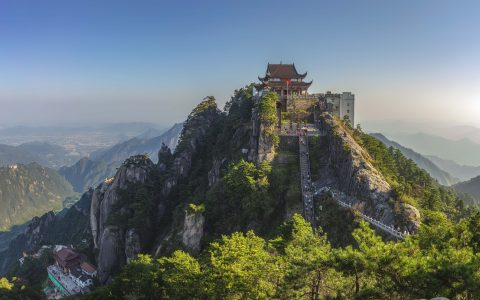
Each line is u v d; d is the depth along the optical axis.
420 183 119.62
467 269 34.91
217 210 108.81
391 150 135.75
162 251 106.69
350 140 106.69
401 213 75.19
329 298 45.03
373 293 39.50
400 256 38.50
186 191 150.50
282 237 71.44
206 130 184.12
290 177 107.31
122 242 140.25
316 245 52.19
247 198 101.69
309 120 138.38
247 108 162.00
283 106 145.00
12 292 122.25
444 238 45.91
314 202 95.62
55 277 154.38
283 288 47.09
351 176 93.12
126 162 163.62
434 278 36.12
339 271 41.00
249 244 59.72
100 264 140.25
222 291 52.91
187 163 164.62
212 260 55.19
